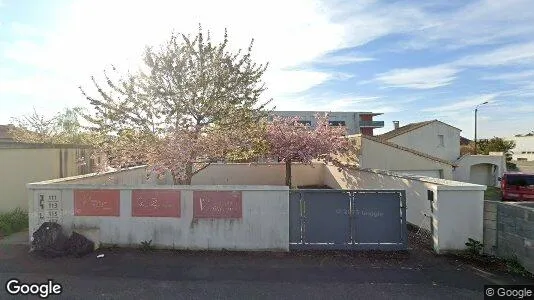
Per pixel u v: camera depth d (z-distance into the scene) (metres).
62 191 6.75
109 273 5.48
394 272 5.67
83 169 11.91
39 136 16.52
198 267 5.78
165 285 5.07
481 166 28.55
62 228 6.69
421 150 27.89
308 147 14.13
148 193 6.73
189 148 8.57
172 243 6.68
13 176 9.23
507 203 6.25
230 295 4.77
